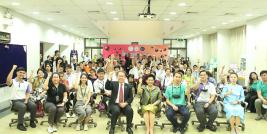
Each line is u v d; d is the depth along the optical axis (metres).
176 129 5.71
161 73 9.30
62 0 7.36
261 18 9.97
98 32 17.02
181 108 5.67
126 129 5.71
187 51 23.02
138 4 7.95
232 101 5.75
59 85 5.97
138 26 19.30
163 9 8.75
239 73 11.85
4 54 8.05
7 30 8.38
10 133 5.50
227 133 5.63
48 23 12.42
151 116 5.48
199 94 6.00
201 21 11.57
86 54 19.41
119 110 5.48
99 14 9.87
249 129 5.94
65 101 5.96
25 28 9.93
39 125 6.09
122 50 20.48
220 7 8.29
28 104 5.89
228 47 14.87
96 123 6.30
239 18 10.53
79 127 5.82
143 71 10.53
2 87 7.91
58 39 14.67
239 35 13.52
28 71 10.16
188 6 8.20
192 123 6.34
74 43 18.70
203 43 18.16
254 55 10.53
